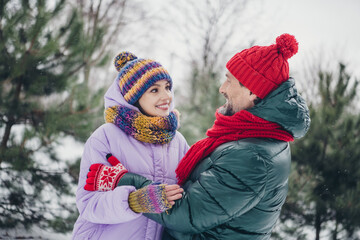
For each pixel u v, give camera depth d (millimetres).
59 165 4535
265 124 1253
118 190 1199
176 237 1325
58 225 4387
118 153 1415
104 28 4660
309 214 4410
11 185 4348
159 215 1199
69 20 4340
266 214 1248
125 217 1202
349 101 4465
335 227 4266
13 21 3959
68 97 4402
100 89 4566
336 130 4457
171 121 1483
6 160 4129
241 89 1340
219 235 1237
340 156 4285
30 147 4297
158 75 1429
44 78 4141
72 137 4715
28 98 4266
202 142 1370
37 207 4465
